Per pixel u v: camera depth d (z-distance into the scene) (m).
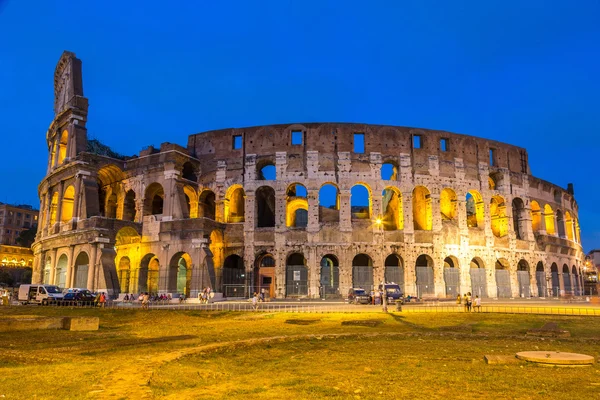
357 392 12.84
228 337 25.14
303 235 66.00
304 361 17.84
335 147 68.56
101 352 19.55
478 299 43.28
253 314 39.81
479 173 74.12
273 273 66.69
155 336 25.98
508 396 12.53
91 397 11.58
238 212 74.19
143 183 70.38
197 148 72.50
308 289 64.25
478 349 20.91
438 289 66.88
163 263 64.31
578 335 26.34
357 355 19.30
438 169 70.69
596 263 153.62
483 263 71.62
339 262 65.12
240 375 15.16
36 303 52.81
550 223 84.75
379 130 70.00
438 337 25.11
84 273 63.03
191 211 71.38
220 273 63.97
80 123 72.81
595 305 51.72
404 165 69.44
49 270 72.50
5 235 160.62
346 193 67.19
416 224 73.94
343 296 63.94
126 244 68.75
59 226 70.25
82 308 45.97
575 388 13.32
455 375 15.08
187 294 69.81
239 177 69.12
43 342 22.58
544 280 78.50
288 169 68.12
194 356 18.41
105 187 77.50
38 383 13.12
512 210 77.31
